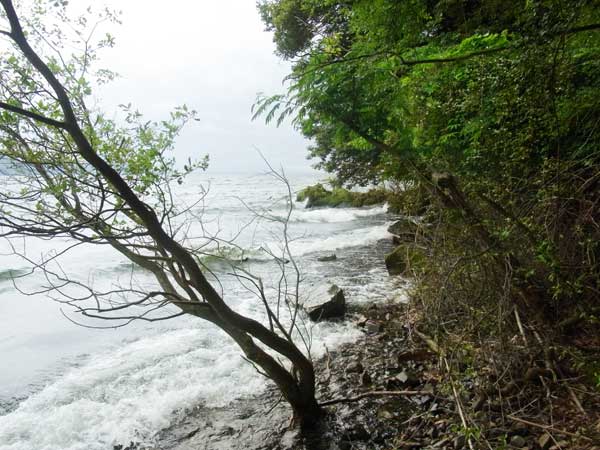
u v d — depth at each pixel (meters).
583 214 3.57
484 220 3.84
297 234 17.23
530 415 3.37
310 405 4.10
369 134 3.92
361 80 3.45
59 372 5.79
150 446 4.06
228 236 16.61
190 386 5.14
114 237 3.10
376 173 8.98
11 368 5.96
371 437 3.80
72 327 7.55
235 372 5.46
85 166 3.23
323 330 6.80
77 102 3.29
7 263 12.56
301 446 3.82
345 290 8.91
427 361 5.06
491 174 4.18
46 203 2.99
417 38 4.47
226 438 4.09
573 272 3.50
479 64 4.18
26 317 8.16
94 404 4.81
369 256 12.46
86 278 11.05
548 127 3.63
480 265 4.09
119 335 7.14
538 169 3.98
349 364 5.44
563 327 3.81
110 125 3.43
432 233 5.22
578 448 2.85
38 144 3.01
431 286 5.15
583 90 3.70
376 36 4.11
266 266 11.67
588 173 3.90
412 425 3.85
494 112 4.09
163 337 6.96
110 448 4.06
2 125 2.81
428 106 4.96
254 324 3.65
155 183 3.40
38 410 4.75
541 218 3.76
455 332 4.70
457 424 3.44
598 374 2.96
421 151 4.25
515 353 3.83
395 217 20.14
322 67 3.49
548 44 3.21
